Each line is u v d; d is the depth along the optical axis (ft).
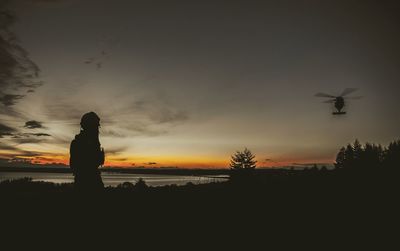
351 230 55.67
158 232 48.03
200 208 68.39
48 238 41.98
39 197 61.16
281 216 65.05
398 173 124.88
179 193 86.69
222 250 43.01
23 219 48.19
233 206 73.72
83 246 40.22
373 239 50.93
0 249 37.58
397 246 47.62
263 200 81.41
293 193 94.79
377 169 145.38
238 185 116.06
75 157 57.93
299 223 59.52
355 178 123.34
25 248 38.19
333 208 73.56
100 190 58.59
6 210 52.24
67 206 54.95
